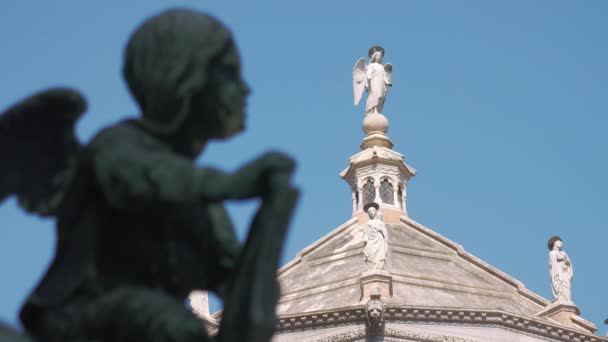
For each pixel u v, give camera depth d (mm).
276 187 4945
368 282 52031
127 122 5363
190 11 5508
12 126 5312
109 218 5234
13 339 4824
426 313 51344
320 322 51062
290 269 59812
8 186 5359
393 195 65375
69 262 5172
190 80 5332
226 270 5578
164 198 5047
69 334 5059
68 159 5406
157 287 5309
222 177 5078
